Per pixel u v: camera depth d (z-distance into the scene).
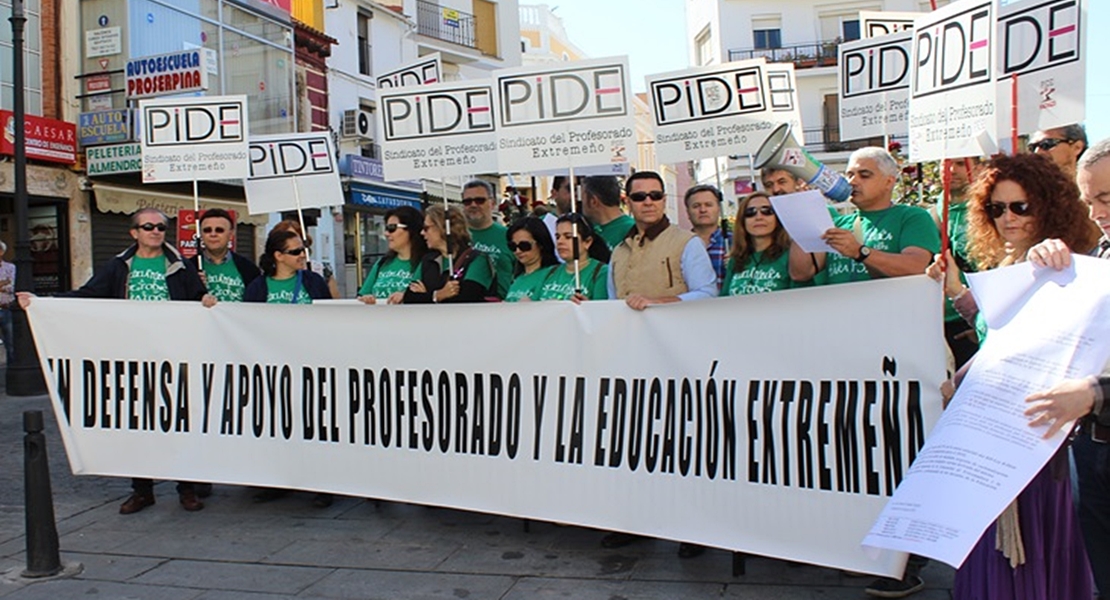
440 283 5.86
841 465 3.69
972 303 3.13
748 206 4.44
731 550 4.04
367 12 25.47
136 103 15.17
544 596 4.00
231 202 18.28
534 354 4.56
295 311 5.24
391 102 6.48
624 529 4.28
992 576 2.70
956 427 2.58
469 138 6.36
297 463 5.25
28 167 14.27
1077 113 4.20
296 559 4.62
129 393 5.57
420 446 4.89
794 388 3.81
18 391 10.68
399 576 4.33
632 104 5.19
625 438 4.29
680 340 4.13
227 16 17.86
